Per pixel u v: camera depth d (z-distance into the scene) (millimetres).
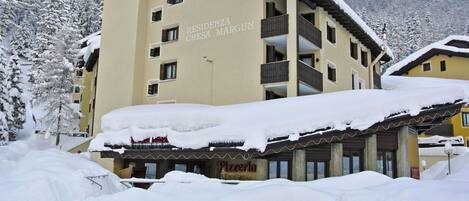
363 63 35344
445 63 45531
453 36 45625
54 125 40844
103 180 15117
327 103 19266
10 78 48875
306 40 24141
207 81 25875
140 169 23656
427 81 41875
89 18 83938
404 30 83500
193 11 27656
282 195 9992
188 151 20125
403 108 17891
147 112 23484
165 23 29078
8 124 44938
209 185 12953
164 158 21000
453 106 17922
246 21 24953
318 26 26109
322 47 26156
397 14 120125
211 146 19391
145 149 21688
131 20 29828
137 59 29047
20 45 81875
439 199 9312
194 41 27109
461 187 10188
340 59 29281
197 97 26156
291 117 18578
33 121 56375
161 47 28859
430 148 35781
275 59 25859
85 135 44844
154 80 28797
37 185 11898
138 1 29781
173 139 20828
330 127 17906
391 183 11797
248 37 24656
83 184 13375
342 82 29172
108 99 29625
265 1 24750
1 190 11906
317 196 9898
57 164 15594
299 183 13312
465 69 44312
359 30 31266
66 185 12984
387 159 18859
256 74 23844
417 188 10320
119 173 23734
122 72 29328
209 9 26828
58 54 42812
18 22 89875
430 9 123938
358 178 13367
